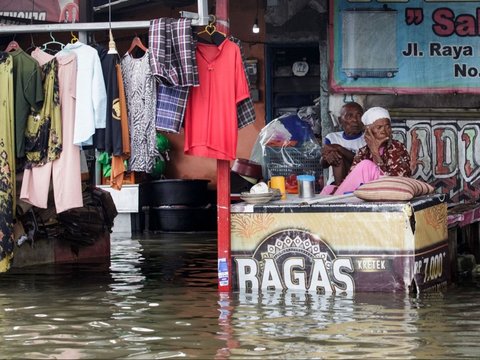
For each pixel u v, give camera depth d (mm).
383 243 9383
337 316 8234
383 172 10789
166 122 9609
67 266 12547
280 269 9750
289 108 18812
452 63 15500
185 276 11375
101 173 18922
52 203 12773
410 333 7457
